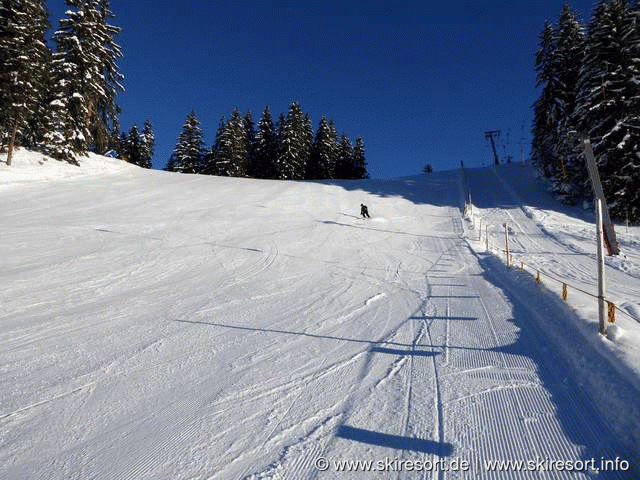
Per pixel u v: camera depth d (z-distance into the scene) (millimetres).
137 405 4789
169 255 14758
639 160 20969
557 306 7324
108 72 37094
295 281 11977
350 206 27953
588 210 24203
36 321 8023
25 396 5039
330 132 63000
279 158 56125
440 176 40281
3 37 26656
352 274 12961
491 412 4371
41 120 32500
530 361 5602
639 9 22797
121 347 6703
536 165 34000
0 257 13078
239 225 20969
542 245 16953
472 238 18906
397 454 3736
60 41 33125
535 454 3654
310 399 4844
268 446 3916
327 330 7574
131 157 66188
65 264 12742
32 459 3818
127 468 3648
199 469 3602
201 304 9445
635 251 15156
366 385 5168
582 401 4430
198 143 61625
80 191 26875
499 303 8805
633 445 3594
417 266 14078
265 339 7082
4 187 25375
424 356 6066
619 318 6414
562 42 31125
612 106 22172
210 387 5223
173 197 27594
